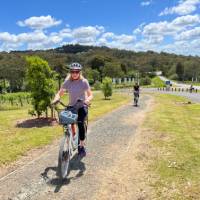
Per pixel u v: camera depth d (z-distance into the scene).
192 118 17.30
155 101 34.50
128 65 179.50
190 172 7.46
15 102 37.44
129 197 6.13
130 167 7.79
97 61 141.50
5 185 6.62
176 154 8.93
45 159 8.37
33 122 15.12
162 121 15.52
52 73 16.06
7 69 97.12
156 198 6.08
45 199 6.03
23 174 7.24
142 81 121.50
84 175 7.23
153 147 9.75
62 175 6.79
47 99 15.73
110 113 18.80
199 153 9.07
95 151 9.20
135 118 16.69
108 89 44.59
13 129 13.27
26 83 15.88
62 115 6.85
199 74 171.88
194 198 6.10
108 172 7.43
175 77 177.62
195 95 52.31
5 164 7.99
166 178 7.05
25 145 9.83
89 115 17.39
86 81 7.62
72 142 7.32
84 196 6.16
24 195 6.18
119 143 10.30
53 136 11.33
